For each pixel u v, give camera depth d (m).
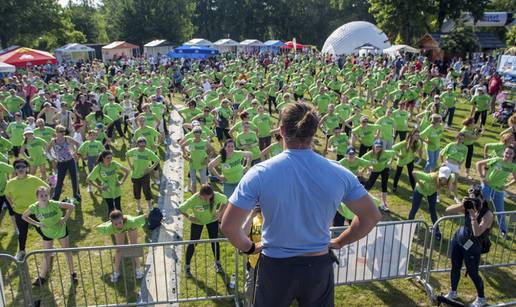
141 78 21.86
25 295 5.27
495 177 7.89
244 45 50.31
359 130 11.14
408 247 6.22
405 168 12.27
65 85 20.03
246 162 9.23
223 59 39.41
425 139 10.24
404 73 25.50
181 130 17.23
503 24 41.78
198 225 6.63
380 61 32.81
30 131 10.15
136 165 8.95
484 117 15.66
